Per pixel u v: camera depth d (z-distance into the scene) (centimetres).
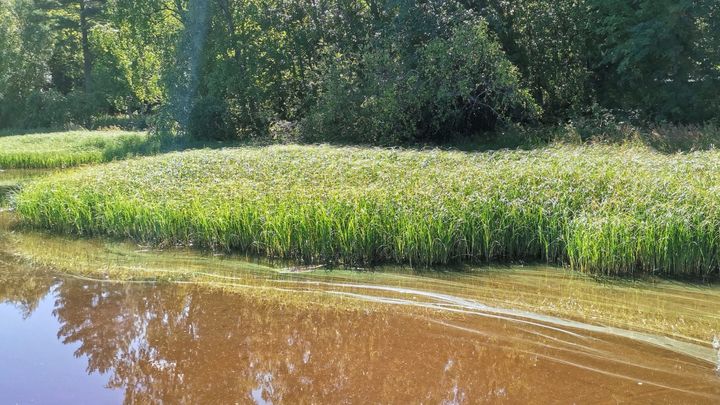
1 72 3412
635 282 745
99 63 3462
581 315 644
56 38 3775
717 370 514
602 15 1856
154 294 720
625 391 476
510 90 1727
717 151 1200
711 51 1689
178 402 461
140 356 545
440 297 701
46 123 3406
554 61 2044
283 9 2223
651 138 1447
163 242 923
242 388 483
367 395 470
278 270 804
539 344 570
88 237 980
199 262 843
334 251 830
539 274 779
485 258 834
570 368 518
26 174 1667
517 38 2028
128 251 901
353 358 540
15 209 1131
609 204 842
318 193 922
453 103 1748
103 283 763
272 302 690
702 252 754
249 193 955
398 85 1772
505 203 863
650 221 783
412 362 531
